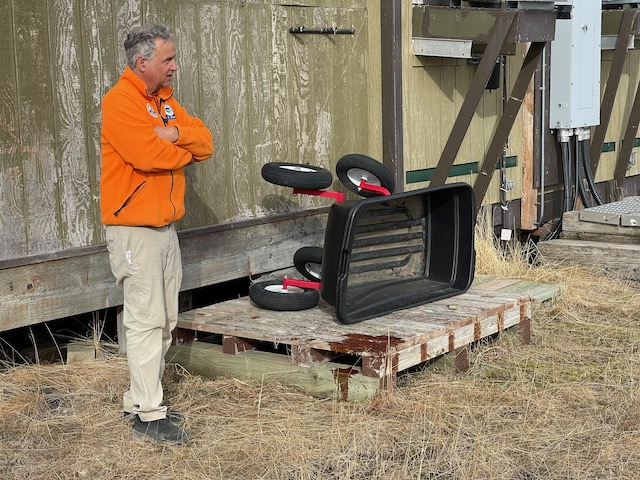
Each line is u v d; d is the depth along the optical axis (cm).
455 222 632
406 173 798
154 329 471
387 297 599
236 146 678
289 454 456
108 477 436
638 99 1038
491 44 746
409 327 555
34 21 541
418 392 536
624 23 962
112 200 458
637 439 480
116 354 606
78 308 574
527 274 812
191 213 649
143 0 604
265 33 691
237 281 751
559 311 725
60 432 487
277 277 707
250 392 537
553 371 581
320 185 612
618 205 946
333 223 555
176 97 632
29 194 546
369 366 516
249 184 691
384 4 767
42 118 550
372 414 505
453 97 849
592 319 718
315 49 733
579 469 448
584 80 945
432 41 779
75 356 593
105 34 581
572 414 515
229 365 561
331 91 750
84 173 575
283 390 538
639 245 858
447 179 847
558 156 968
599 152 985
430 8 775
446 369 580
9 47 530
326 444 467
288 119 718
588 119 959
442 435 483
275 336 543
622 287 808
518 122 932
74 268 570
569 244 876
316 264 632
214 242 663
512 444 474
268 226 705
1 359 590
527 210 950
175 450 462
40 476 438
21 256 543
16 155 538
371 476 440
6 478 435
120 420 501
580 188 973
